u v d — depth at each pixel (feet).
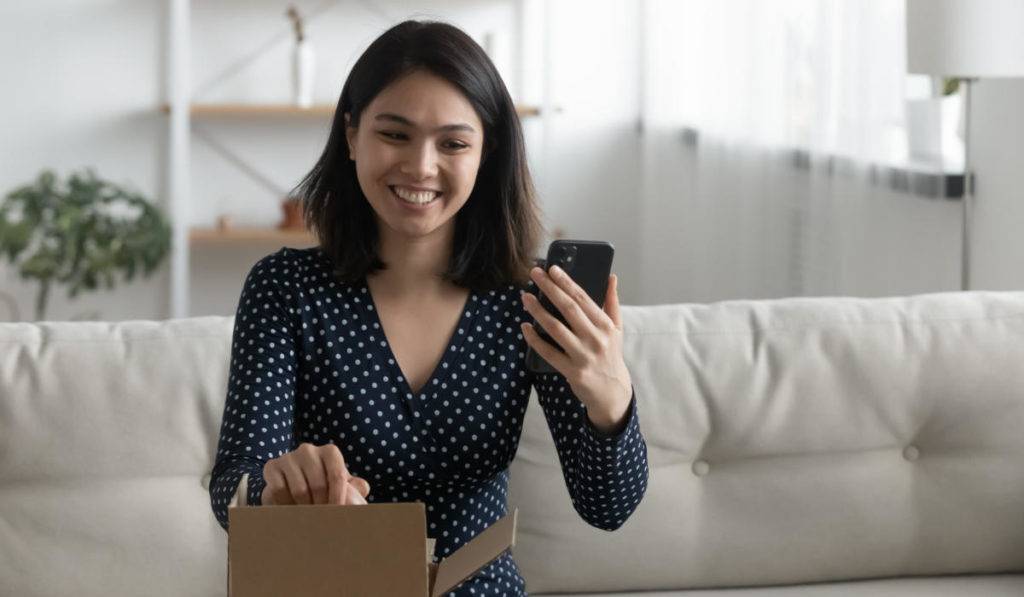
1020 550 6.39
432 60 4.59
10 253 13.61
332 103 15.62
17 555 5.76
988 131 10.12
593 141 16.31
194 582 5.90
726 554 6.21
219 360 6.00
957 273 10.58
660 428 6.15
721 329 6.36
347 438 4.78
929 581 6.36
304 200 5.01
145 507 5.85
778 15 11.91
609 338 4.11
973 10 8.61
